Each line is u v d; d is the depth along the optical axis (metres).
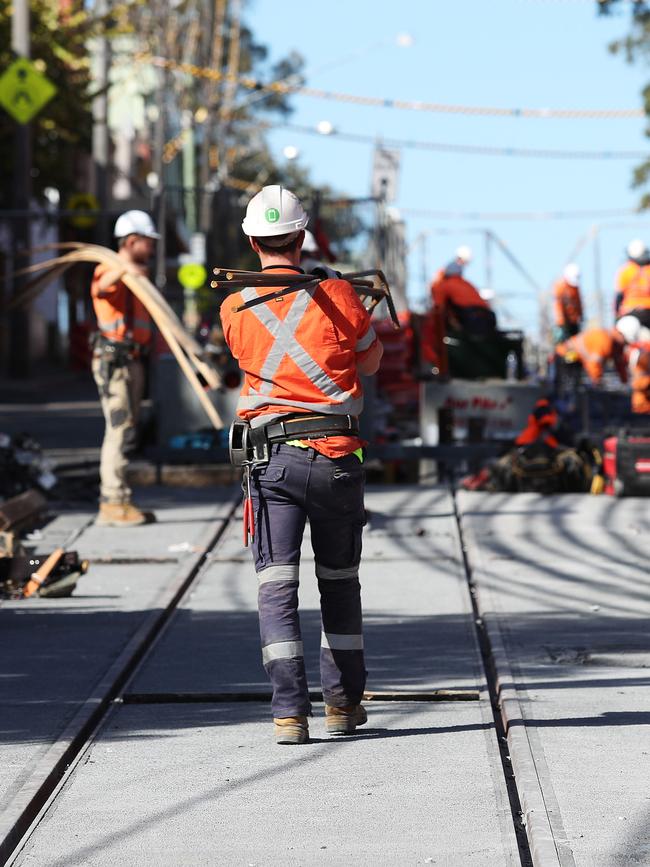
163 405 40.66
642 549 29.08
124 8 104.38
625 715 16.48
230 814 13.35
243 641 21.19
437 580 25.98
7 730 16.08
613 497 37.03
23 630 21.75
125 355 32.44
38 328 128.75
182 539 30.62
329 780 14.37
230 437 15.82
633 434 37.16
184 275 48.31
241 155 190.12
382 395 55.09
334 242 61.72
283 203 15.90
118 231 32.38
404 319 64.62
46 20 89.81
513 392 42.66
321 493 15.60
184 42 145.25
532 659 19.53
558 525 32.28
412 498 37.62
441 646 20.58
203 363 30.02
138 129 175.38
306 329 15.60
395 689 18.05
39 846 12.62
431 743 15.69
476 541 30.23
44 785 14.05
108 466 32.69
